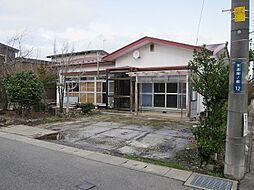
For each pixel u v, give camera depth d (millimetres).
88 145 6699
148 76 13477
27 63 16438
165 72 12258
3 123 10023
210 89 5000
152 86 14016
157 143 6941
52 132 8391
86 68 17500
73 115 12594
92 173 4449
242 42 4250
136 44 14375
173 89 13242
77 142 7031
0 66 13070
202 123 5211
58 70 14859
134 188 3812
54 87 16703
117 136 7801
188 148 6352
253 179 4297
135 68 13617
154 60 14078
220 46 13297
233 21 4332
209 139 4934
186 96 12180
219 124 4988
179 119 11453
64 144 6754
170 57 13477
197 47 12125
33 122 10430
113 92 15391
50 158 5332
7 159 5176
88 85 16797
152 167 4875
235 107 4320
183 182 4121
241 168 4309
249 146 6602
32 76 11648
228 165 4359
